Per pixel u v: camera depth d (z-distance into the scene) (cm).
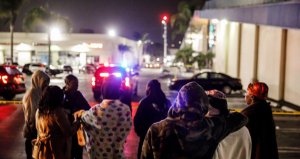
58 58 7500
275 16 2086
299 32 2447
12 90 2231
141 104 755
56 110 587
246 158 472
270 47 2967
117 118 527
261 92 591
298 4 1727
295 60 2516
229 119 410
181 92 395
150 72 7044
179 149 386
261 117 582
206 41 6988
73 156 751
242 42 3856
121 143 535
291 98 2580
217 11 4012
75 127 572
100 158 532
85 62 7475
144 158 403
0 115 1716
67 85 736
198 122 388
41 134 598
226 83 3150
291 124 1694
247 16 2750
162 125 393
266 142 579
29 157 778
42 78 753
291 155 1141
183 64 6881
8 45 7388
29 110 752
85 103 744
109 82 535
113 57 7738
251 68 3481
